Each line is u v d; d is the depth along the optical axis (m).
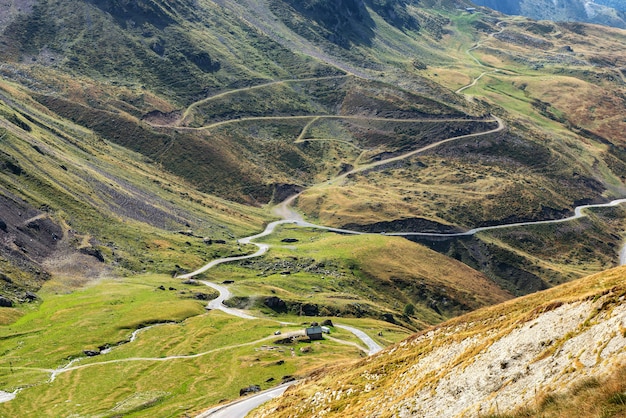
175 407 120.75
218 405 115.00
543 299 62.38
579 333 43.25
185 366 150.12
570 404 32.72
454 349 59.88
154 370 147.75
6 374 144.00
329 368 94.56
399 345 78.00
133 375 144.25
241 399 117.12
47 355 155.75
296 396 80.75
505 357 48.31
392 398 59.06
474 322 67.94
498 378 46.72
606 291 45.91
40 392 133.25
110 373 145.38
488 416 39.00
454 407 47.88
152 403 125.44
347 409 63.94
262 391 123.00
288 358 153.38
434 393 52.59
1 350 158.00
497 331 56.53
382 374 69.00
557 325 46.81
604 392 31.38
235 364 149.25
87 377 142.62
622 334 37.81
